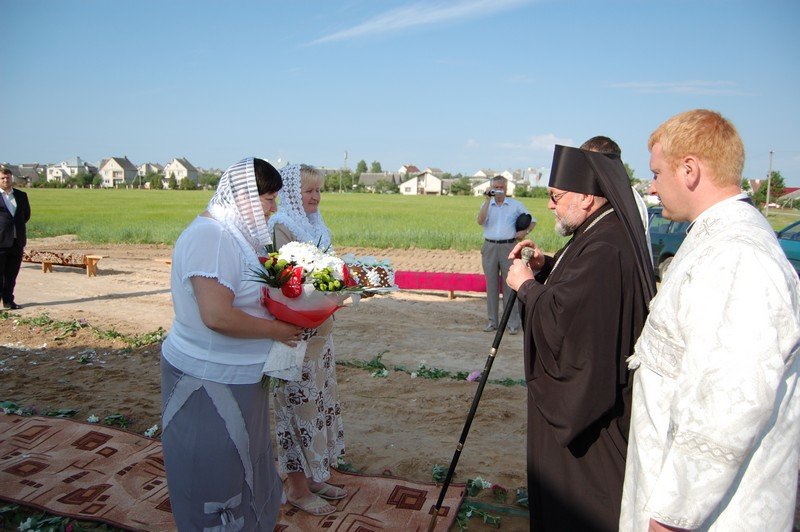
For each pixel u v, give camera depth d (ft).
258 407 9.29
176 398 8.79
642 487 6.61
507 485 13.17
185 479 8.81
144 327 27.43
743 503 5.97
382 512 11.87
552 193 9.43
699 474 5.59
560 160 9.23
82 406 17.42
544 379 8.58
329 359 12.18
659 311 6.56
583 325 8.09
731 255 5.83
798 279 6.08
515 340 25.68
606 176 8.68
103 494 12.28
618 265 8.23
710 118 6.57
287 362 9.10
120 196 210.59
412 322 28.84
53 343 24.35
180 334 8.81
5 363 21.62
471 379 19.95
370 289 9.82
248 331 8.53
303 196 12.26
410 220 100.58
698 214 6.74
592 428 8.51
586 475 8.57
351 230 74.95
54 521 11.29
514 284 9.37
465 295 36.19
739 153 6.49
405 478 13.20
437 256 57.31
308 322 9.07
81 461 13.62
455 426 16.43
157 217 103.04
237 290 8.64
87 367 21.20
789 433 6.07
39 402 17.71
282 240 11.62
